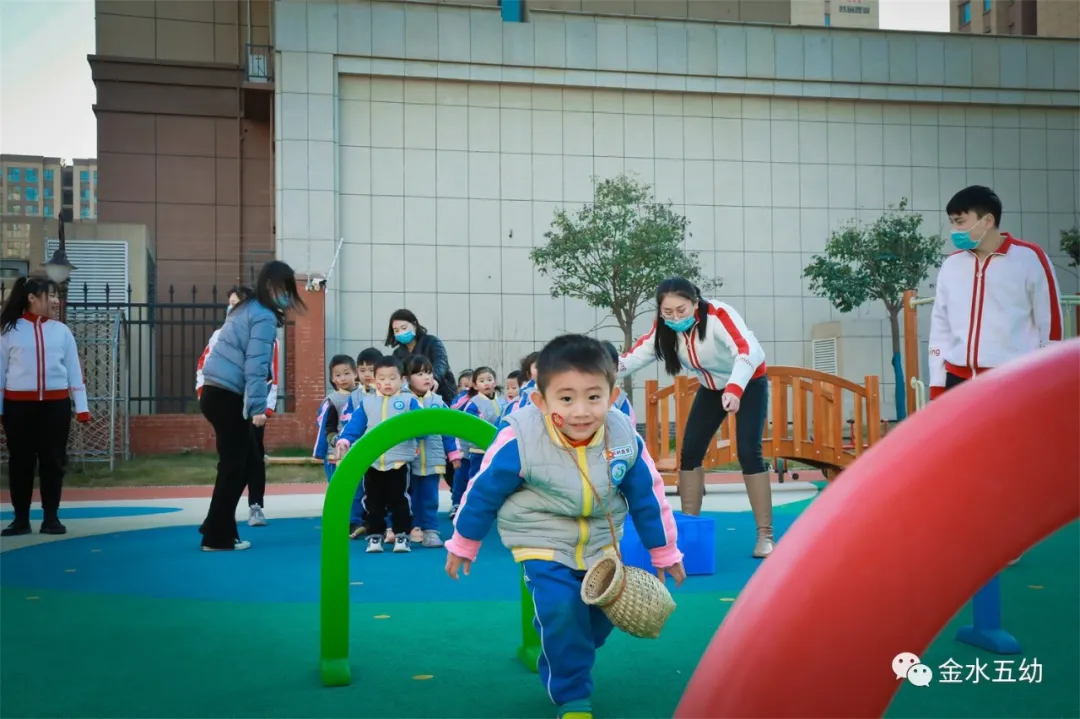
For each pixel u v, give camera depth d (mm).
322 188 20266
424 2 20969
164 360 23578
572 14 21594
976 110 23234
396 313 8305
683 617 4188
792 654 521
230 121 24297
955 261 4688
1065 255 23344
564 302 21516
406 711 2928
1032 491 518
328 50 20438
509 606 4500
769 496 5941
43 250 18906
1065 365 534
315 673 3369
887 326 22562
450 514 8555
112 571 5652
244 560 6090
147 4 24016
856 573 520
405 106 21062
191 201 24109
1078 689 3025
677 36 21969
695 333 5652
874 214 22781
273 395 8195
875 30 22672
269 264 6543
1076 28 32562
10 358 7359
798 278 22422
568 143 21688
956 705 2867
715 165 22219
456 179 21219
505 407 7793
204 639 3916
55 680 3305
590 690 2729
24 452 7457
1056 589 4629
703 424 5926
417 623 4133
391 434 3379
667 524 2881
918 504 521
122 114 23844
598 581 2521
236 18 24406
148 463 15422
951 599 518
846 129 22734
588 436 2656
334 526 3334
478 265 21188
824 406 11000
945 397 567
